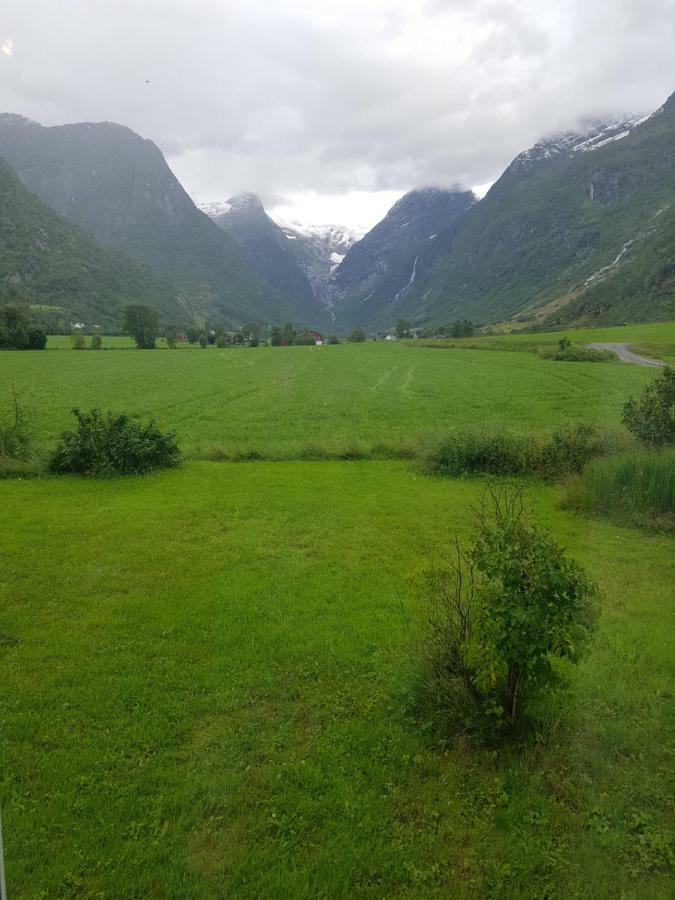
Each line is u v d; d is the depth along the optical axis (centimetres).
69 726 419
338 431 2012
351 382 3791
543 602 347
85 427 1308
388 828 329
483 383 3553
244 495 1085
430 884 295
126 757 388
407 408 2575
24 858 309
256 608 609
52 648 528
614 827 304
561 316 12962
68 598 635
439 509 990
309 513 967
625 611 520
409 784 359
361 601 625
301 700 452
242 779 366
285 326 11131
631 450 861
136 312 8694
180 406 2683
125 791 356
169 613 597
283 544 815
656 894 267
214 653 520
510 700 385
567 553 675
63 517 933
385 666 493
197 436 1933
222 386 3594
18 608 610
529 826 321
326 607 611
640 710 378
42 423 2133
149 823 334
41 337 7412
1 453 1304
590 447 1140
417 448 1439
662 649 450
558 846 304
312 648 526
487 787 354
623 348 5144
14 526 880
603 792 325
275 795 352
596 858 288
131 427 1347
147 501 1041
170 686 470
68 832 327
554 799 336
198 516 948
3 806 343
